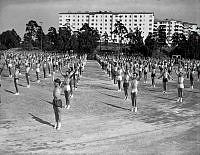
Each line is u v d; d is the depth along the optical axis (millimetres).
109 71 40625
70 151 10281
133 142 11484
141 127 13812
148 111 17719
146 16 174625
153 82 31031
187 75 44438
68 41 120250
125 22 177750
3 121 14141
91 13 184375
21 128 13008
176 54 114375
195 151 10406
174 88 30391
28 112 16297
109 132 12781
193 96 24734
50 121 14391
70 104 19219
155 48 119062
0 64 55500
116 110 17719
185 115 16766
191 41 107062
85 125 13859
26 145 10797
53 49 131875
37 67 31062
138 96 24141
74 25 188000
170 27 188250
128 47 143750
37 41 143875
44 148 10516
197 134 12672
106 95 23969
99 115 16172
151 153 10219
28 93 23125
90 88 28281
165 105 20047
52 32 136500
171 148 10766
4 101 19297
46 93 23609
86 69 56125
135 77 17484
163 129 13547
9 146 10648
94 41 121688
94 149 10539
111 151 10383
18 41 153875
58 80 13102
